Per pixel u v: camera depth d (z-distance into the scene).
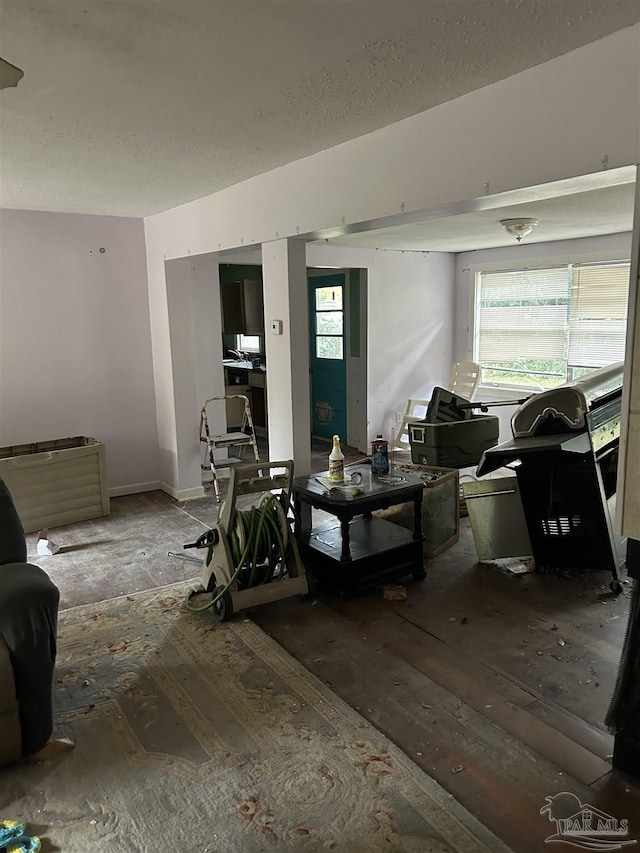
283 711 2.34
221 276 8.73
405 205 2.57
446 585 3.46
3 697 1.99
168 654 2.76
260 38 1.77
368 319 6.44
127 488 5.22
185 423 5.02
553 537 3.52
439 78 2.10
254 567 3.11
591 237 5.56
